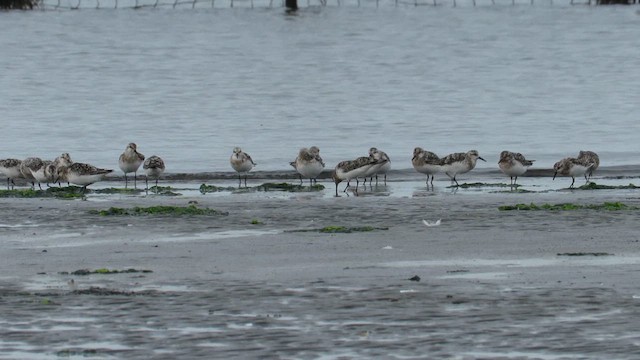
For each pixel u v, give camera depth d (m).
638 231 22.94
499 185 32.78
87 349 14.26
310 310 16.14
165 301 16.81
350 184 33.38
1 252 21.39
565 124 49.06
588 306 16.05
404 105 55.66
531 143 43.59
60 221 25.42
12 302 16.81
